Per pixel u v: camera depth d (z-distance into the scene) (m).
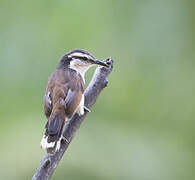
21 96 17.06
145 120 17.94
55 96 9.79
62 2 17.95
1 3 17.88
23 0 17.86
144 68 18.30
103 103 17.75
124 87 18.00
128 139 16.30
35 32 17.72
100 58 17.81
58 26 17.75
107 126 16.58
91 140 15.67
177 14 18.69
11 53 17.58
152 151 16.25
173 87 18.38
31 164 14.84
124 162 15.66
